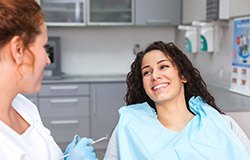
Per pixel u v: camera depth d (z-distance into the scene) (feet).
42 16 2.45
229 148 3.90
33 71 2.45
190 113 4.34
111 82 11.35
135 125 4.10
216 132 3.99
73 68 13.17
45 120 11.14
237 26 7.86
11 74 2.35
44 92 11.00
